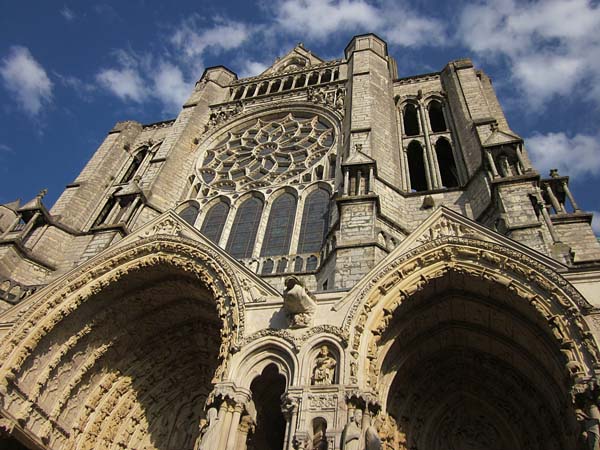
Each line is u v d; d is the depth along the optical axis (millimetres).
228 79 50812
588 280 16844
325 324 17672
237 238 30688
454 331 19969
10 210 34938
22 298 25172
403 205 28625
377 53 44875
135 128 46156
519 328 18109
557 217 24891
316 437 15039
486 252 18219
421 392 20359
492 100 38344
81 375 22656
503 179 24422
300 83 47062
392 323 18594
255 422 16891
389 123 35438
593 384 14047
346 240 22906
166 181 35500
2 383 19531
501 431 19641
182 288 23172
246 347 17828
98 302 23312
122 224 29750
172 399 24375
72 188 38156
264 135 41062
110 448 22406
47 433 20625
